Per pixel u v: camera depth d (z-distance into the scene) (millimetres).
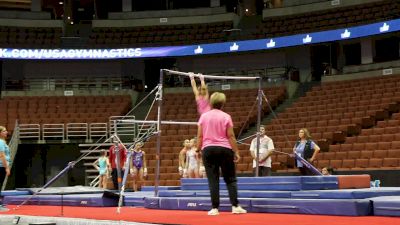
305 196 7223
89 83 26594
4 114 22484
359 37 22531
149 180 17344
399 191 7441
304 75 26281
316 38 23656
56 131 21562
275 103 22547
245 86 25156
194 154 12297
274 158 16641
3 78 27656
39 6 30984
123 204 9734
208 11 29250
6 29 28125
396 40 24922
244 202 7145
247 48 25203
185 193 8547
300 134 10742
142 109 24469
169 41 28062
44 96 25062
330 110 19797
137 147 13289
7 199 11484
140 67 28609
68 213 8234
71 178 21266
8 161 9883
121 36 28703
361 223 5375
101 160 15727
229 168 6586
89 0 33844
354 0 25297
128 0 31141
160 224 5785
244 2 31891
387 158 14453
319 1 26359
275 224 5367
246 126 20562
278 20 27594
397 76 21562
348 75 23672
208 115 6516
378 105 18812
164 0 33250
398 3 24266
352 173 14008
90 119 22188
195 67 28297
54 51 26172
